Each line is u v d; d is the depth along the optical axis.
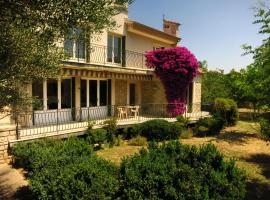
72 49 15.60
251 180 10.59
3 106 5.83
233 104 24.59
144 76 22.66
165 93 22.70
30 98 6.44
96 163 7.33
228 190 6.13
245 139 18.58
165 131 17.28
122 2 5.62
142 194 6.07
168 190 5.98
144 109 24.28
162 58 22.09
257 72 8.45
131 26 21.50
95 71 18.00
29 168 9.60
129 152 14.14
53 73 6.09
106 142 15.38
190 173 6.18
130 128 17.78
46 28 5.09
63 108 17.31
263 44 7.86
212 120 20.36
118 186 6.45
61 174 6.71
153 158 7.09
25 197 7.97
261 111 9.97
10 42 4.80
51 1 4.75
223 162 6.70
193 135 19.47
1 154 11.07
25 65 5.30
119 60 21.64
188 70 22.09
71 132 13.98
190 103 25.17
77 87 18.11
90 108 18.16
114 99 21.30
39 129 14.12
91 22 5.37
